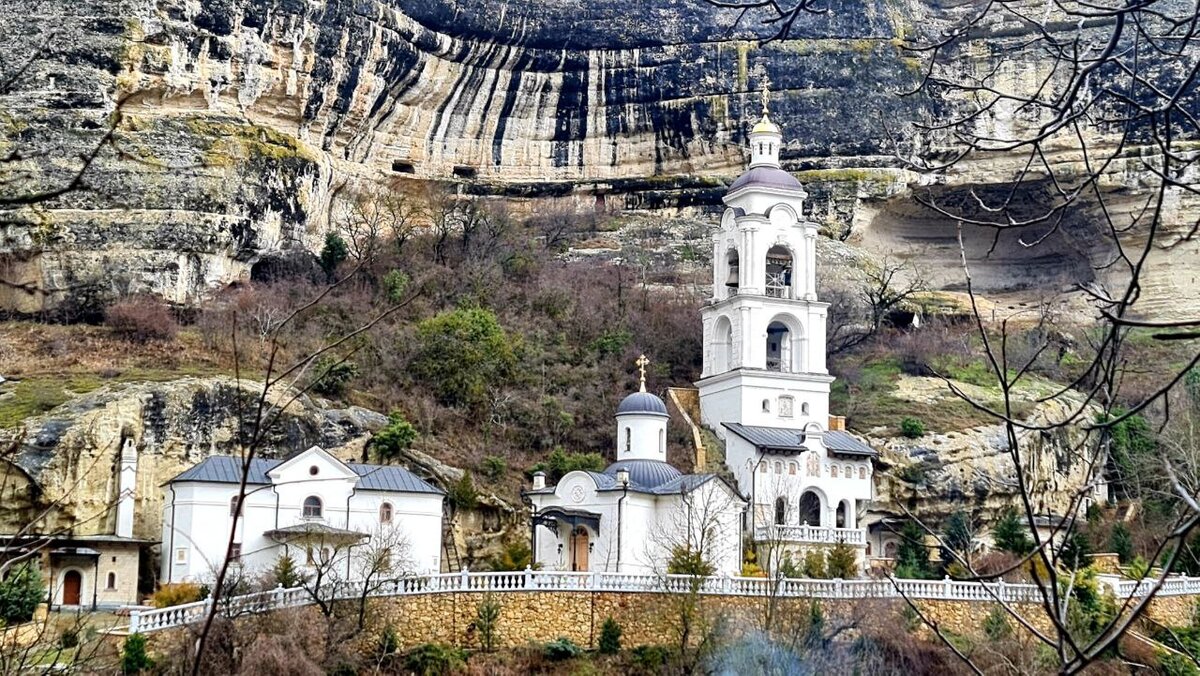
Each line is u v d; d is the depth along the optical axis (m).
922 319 122.81
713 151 136.00
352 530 77.25
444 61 129.62
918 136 132.75
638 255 124.75
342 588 66.69
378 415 92.38
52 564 73.56
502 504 88.69
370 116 125.31
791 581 72.62
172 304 102.56
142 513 80.62
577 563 84.31
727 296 100.81
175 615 61.84
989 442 98.19
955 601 72.69
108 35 105.88
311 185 114.38
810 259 99.38
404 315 106.31
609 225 130.88
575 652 67.88
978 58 116.88
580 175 137.12
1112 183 121.44
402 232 118.56
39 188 102.44
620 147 137.62
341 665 62.78
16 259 101.56
